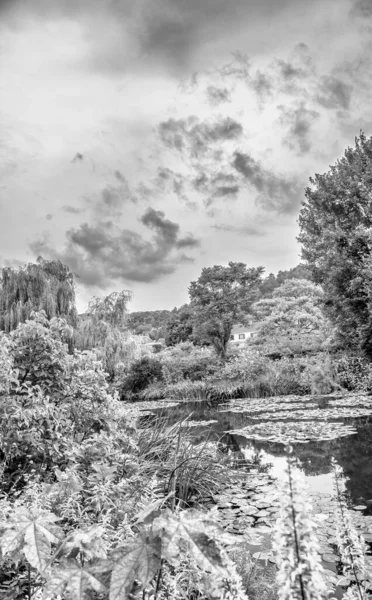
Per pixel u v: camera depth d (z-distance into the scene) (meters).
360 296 14.33
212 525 1.01
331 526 3.45
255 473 5.72
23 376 3.68
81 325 15.88
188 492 4.64
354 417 9.80
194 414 12.64
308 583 0.80
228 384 18.25
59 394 3.74
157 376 21.89
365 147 17.70
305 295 35.28
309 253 18.03
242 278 26.97
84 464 3.01
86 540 1.11
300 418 10.24
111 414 3.91
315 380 16.30
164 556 0.94
